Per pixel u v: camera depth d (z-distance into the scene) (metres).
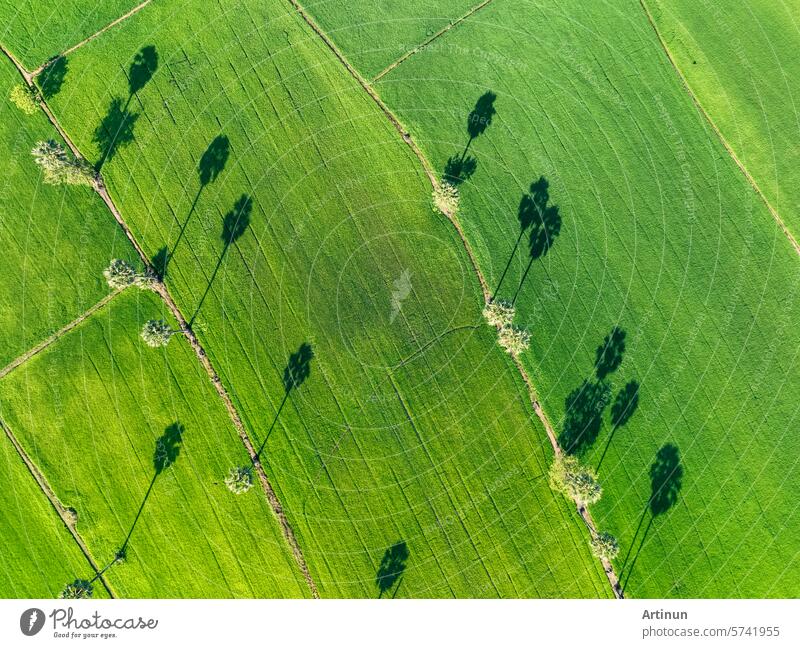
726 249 41.31
